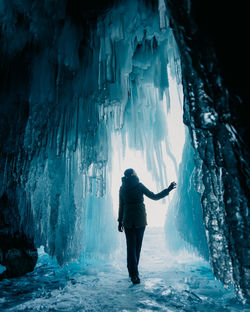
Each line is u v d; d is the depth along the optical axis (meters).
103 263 3.20
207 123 1.31
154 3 2.38
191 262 3.02
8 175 2.70
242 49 1.11
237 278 1.20
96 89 2.86
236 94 1.15
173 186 2.23
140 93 3.54
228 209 1.25
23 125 2.79
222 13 1.15
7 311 1.41
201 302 1.49
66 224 2.92
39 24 2.45
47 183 3.09
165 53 2.88
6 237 2.50
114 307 1.45
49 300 1.61
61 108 2.95
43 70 2.85
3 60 2.74
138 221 2.20
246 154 1.16
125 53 2.82
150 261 3.20
